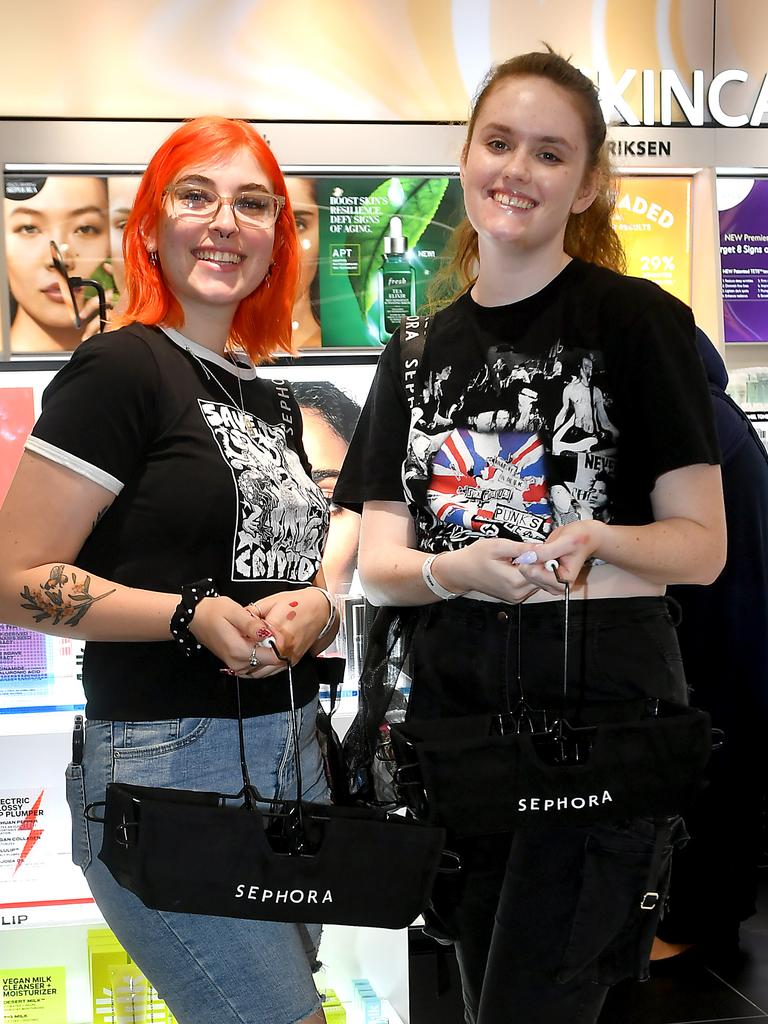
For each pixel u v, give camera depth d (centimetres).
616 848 143
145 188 147
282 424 160
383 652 165
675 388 139
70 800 142
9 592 129
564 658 143
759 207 314
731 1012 276
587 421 143
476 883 158
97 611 129
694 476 141
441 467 150
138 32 285
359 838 131
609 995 285
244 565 141
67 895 255
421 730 144
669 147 293
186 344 148
